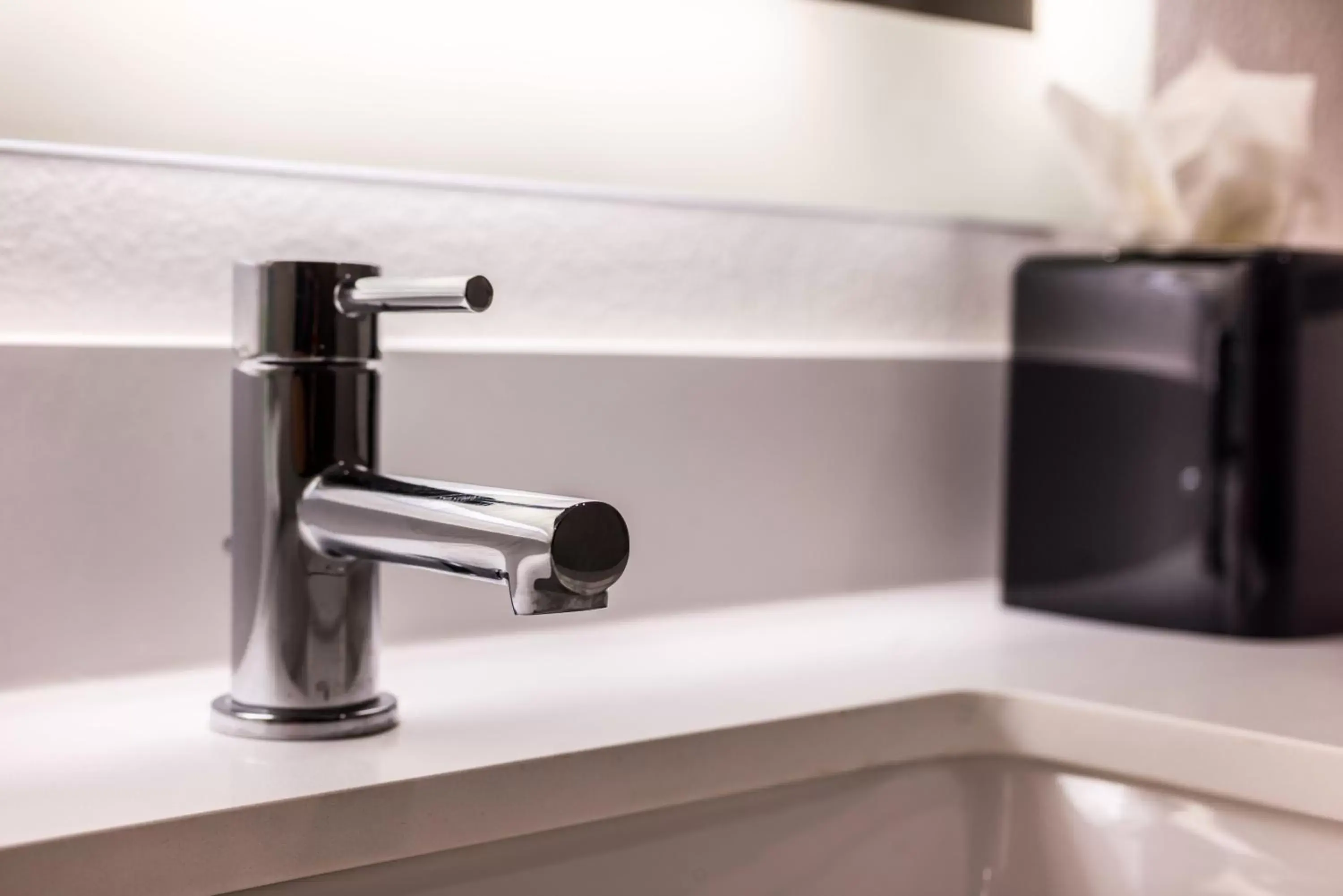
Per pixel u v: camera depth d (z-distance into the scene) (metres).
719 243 0.72
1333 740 0.48
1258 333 0.65
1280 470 0.66
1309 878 0.48
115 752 0.45
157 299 0.57
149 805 0.39
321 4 0.58
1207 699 0.54
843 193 0.75
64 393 0.53
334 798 0.41
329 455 0.47
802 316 0.75
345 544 0.46
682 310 0.71
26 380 0.52
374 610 0.49
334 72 0.59
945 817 0.55
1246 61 0.90
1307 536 0.66
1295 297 0.65
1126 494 0.69
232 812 0.39
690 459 0.69
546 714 0.51
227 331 0.58
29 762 0.44
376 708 0.49
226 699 0.50
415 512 0.43
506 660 0.60
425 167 0.61
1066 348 0.71
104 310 0.56
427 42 0.61
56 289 0.55
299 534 0.47
